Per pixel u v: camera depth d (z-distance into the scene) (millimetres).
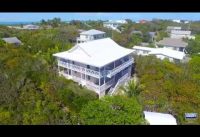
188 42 60656
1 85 21328
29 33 59562
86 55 27531
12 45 38438
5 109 18188
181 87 23703
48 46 41656
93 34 58188
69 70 28250
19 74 23906
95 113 15398
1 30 62594
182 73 28984
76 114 18109
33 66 26781
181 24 110625
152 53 44781
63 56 27656
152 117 16422
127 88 23609
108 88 26766
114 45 33625
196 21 126438
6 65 26516
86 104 17734
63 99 20453
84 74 26406
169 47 57031
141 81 26703
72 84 23938
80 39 58281
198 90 23703
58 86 22281
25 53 33000
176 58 42625
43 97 20562
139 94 22422
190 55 51031
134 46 53375
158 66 31062
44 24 91250
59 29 68875
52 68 30141
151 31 86688
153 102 20438
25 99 19703
